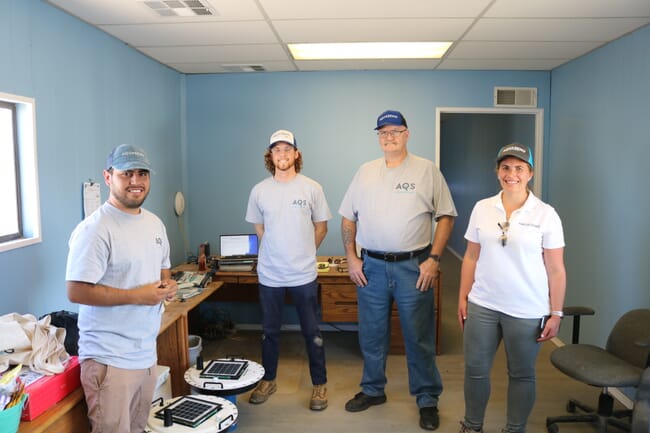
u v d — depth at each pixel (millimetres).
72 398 1866
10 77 2230
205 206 4520
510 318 2318
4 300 2209
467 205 7828
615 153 3293
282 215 2941
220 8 2650
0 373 1762
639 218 3016
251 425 2852
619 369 2443
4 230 2324
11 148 2334
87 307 1834
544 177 4418
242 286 4402
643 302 2982
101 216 1814
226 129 4441
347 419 2918
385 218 2732
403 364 3742
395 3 2582
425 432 2766
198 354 3277
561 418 2727
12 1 2238
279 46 3467
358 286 2939
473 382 2492
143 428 2043
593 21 2885
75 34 2752
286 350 4062
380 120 2705
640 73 3014
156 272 1972
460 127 8383
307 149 4422
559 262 2248
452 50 3598
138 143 3566
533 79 4324
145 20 2834
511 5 2617
